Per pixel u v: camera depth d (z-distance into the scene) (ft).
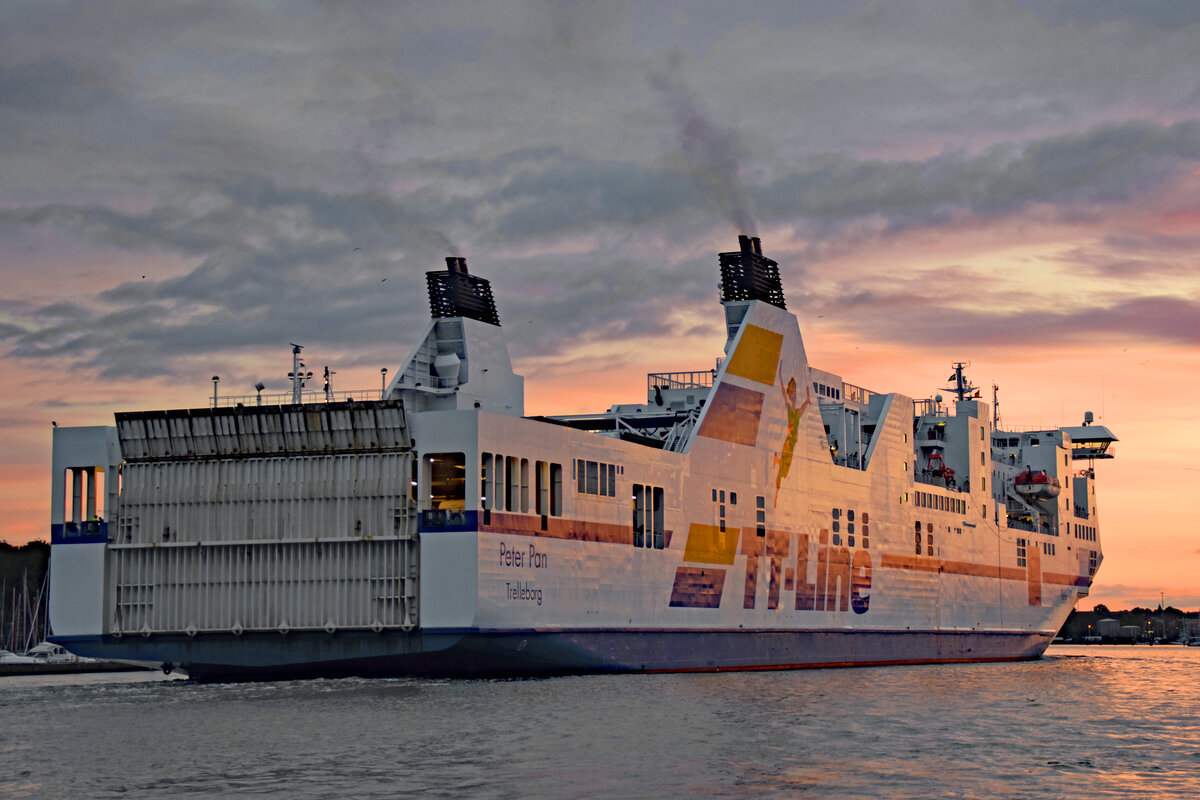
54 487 259.19
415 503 240.73
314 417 245.24
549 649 253.65
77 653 256.32
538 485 254.27
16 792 140.87
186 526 251.60
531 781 145.18
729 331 320.29
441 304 286.87
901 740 182.09
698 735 179.63
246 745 168.04
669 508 289.12
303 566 245.24
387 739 172.04
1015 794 143.64
